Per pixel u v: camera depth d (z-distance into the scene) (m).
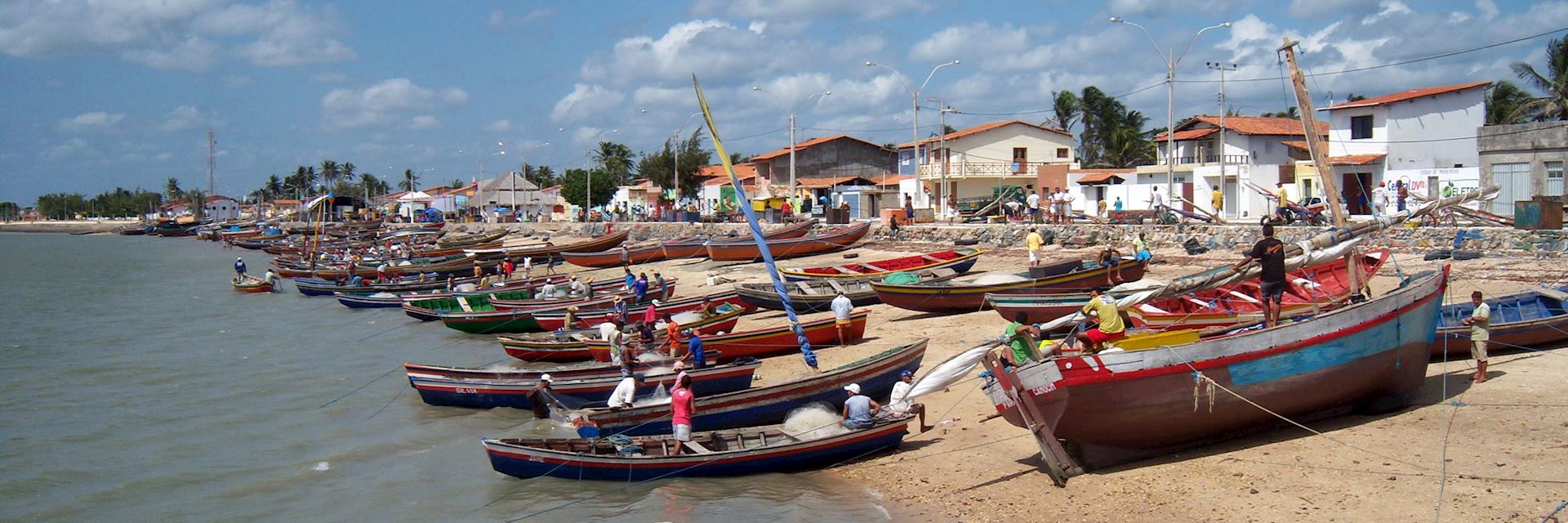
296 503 18.41
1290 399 16.48
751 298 34.31
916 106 61.94
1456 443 15.52
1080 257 40.59
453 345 35.66
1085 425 15.76
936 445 18.69
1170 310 22.83
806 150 100.00
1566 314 21.03
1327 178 22.77
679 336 26.83
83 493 19.55
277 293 58.88
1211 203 60.03
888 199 88.50
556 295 43.75
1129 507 14.70
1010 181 84.19
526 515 16.92
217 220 172.25
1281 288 18.00
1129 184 67.00
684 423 18.45
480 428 22.95
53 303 56.00
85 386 29.89
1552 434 15.38
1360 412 17.58
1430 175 50.12
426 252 74.75
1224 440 16.86
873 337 28.59
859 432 18.02
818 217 70.69
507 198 134.12
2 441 23.33
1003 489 16.02
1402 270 32.34
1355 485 14.43
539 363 30.03
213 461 21.34
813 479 17.67
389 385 28.36
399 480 19.38
